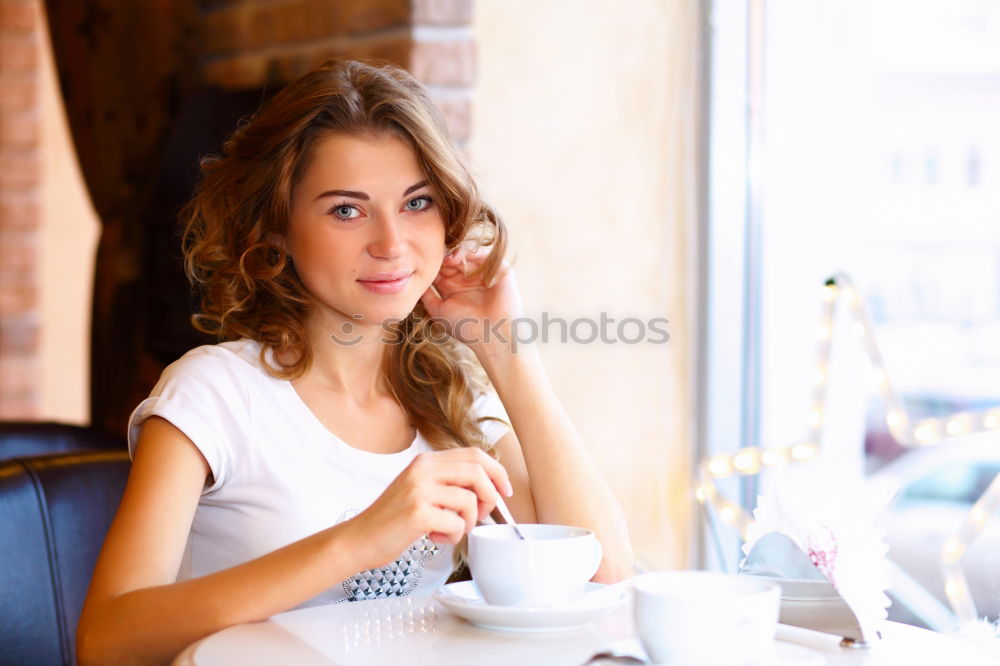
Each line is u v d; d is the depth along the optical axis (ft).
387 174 5.36
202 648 3.83
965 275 8.81
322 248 5.39
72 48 11.82
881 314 9.12
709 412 9.18
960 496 8.92
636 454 9.31
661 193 9.26
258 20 10.24
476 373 6.43
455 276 6.13
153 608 4.27
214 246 5.87
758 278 9.22
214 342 9.10
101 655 4.29
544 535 4.45
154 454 5.10
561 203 9.14
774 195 9.20
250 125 5.74
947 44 8.79
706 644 3.37
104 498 6.69
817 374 7.47
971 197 8.75
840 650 3.91
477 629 4.12
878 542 4.09
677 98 9.22
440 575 5.72
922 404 8.99
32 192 16.65
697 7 9.15
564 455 5.74
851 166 9.14
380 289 5.41
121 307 10.98
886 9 8.95
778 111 9.15
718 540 8.46
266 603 4.19
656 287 9.29
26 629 6.17
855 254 9.18
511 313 6.10
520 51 9.00
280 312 5.79
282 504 5.47
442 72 8.74
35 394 16.88
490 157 8.92
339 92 5.36
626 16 9.20
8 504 6.24
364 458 5.68
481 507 4.41
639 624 3.47
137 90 11.07
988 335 8.76
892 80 8.98
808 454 7.30
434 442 6.03
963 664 3.76
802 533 4.07
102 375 11.39
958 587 6.98
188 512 5.09
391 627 4.15
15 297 16.71
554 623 4.02
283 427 5.57
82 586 6.44
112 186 11.34
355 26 9.12
